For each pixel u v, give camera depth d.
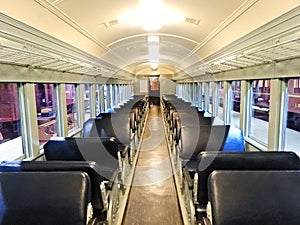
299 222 1.59
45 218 1.69
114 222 2.85
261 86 3.96
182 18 3.72
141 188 3.95
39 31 2.66
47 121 4.20
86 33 3.86
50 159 2.89
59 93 4.50
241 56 3.38
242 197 1.62
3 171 1.92
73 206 1.70
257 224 1.58
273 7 2.32
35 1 2.33
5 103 3.12
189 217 2.78
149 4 3.16
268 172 1.71
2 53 2.36
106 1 2.93
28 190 1.73
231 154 2.04
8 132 3.18
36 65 3.34
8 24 2.14
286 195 1.63
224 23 3.40
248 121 4.37
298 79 2.96
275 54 2.75
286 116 3.13
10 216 1.70
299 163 1.98
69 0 2.64
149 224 2.96
